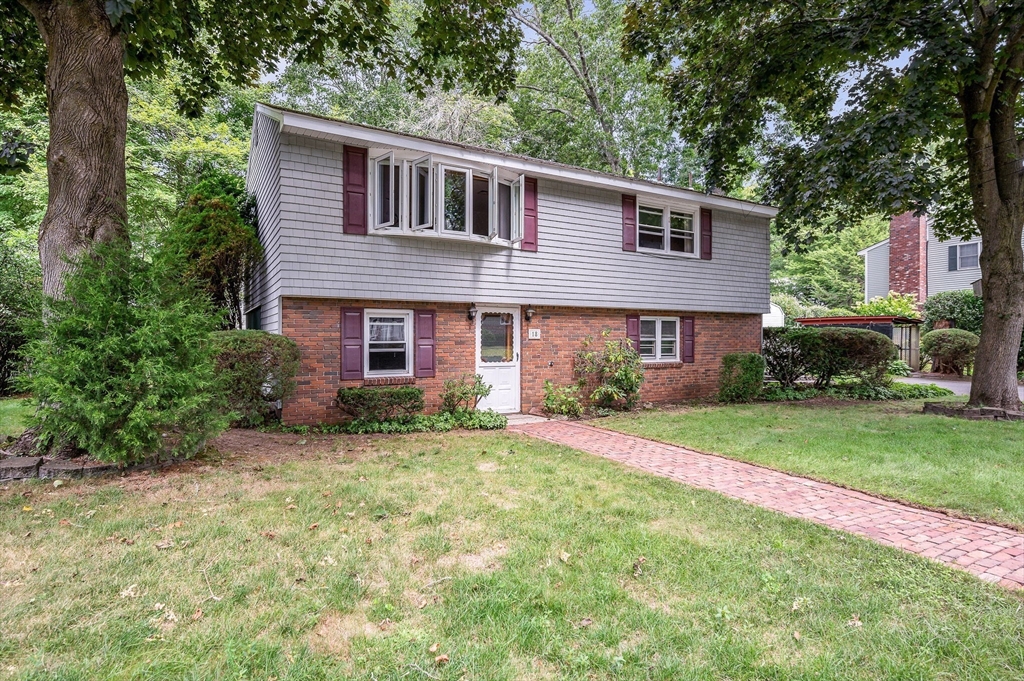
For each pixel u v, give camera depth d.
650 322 12.18
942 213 13.16
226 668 2.31
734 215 13.05
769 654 2.46
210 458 5.91
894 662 2.40
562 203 10.54
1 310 11.22
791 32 9.87
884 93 9.36
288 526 3.96
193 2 7.78
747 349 13.62
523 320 10.41
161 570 3.21
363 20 8.34
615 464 6.12
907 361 19.52
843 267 33.38
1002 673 2.33
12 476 4.93
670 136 22.72
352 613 2.79
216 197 10.59
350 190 8.43
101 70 5.66
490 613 2.78
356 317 8.70
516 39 8.72
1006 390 9.73
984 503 4.67
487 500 4.67
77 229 5.50
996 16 8.64
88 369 4.92
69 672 2.25
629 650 2.48
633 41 11.17
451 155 9.02
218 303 11.08
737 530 4.02
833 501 4.83
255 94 19.70
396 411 8.62
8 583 3.02
